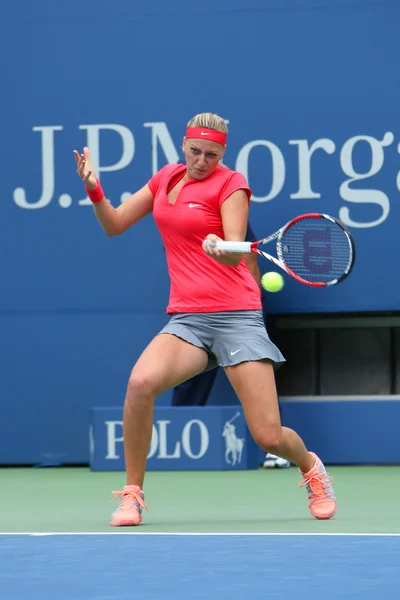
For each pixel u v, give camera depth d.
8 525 17.50
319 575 11.86
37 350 30.05
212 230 17.11
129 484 17.33
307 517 18.42
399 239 28.80
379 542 14.47
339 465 29.25
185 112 29.64
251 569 12.30
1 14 30.20
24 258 30.11
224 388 29.55
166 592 10.90
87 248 29.88
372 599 10.38
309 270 17.17
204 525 17.08
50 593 10.93
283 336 30.67
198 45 29.55
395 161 28.83
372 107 28.89
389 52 28.83
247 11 29.33
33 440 30.06
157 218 17.30
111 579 11.74
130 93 29.80
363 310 28.98
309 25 29.09
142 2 29.77
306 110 29.12
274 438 17.17
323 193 29.11
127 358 29.70
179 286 17.39
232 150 29.42
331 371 30.45
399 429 28.69
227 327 17.20
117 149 29.88
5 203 30.22
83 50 29.97
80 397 29.89
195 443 27.97
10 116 30.25
